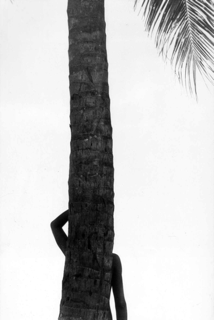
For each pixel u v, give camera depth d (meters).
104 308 4.05
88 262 4.04
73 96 4.34
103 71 4.40
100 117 4.27
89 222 4.09
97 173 4.16
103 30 4.54
